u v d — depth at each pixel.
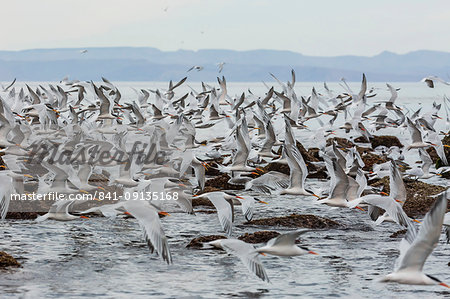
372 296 19.06
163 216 29.48
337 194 22.41
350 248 24.45
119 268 21.45
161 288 19.55
